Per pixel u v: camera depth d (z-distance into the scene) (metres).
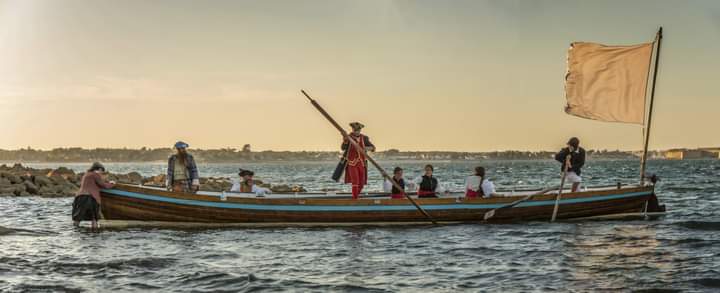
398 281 10.01
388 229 15.68
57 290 9.39
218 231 15.43
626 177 59.44
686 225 15.90
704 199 26.41
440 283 9.85
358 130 16.36
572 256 11.88
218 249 12.88
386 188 17.62
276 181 61.94
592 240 13.73
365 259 11.80
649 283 9.65
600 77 17.17
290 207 16.00
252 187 17.56
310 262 11.54
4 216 20.30
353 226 16.14
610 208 17.45
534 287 9.53
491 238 14.14
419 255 12.16
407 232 15.16
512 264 11.23
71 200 28.02
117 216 15.88
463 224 16.45
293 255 12.21
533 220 16.92
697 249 12.41
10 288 9.47
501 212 16.64
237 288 9.56
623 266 10.91
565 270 10.65
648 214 18.08
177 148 16.62
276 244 13.48
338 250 12.75
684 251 12.23
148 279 10.12
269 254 12.33
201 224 15.98
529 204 16.80
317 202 16.03
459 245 13.23
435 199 16.31
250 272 10.67
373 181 53.72
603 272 10.46
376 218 16.16
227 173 111.25
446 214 16.39
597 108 17.19
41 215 20.67
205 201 15.84
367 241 13.82
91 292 9.29
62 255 12.14
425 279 10.13
